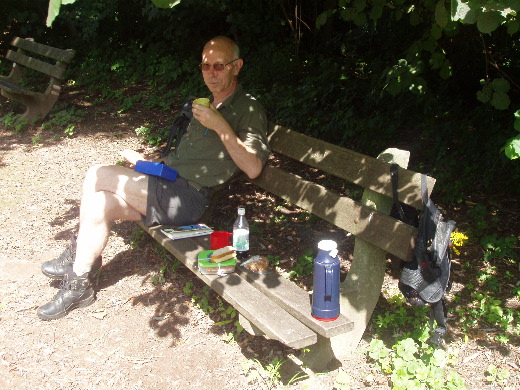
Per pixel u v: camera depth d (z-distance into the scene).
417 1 4.49
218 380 3.01
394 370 2.90
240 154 3.51
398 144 6.20
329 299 2.70
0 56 12.21
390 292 3.83
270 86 8.60
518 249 4.39
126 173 3.61
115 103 9.16
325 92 7.25
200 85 8.98
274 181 3.78
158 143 7.12
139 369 3.10
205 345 3.32
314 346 3.06
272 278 3.18
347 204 3.17
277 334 2.62
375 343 3.12
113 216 3.62
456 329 3.44
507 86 3.79
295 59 9.02
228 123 3.53
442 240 2.78
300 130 6.97
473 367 3.09
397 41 8.11
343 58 9.57
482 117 6.15
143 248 4.49
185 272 4.14
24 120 8.02
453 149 5.95
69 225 4.95
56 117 8.17
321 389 2.91
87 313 3.63
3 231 4.81
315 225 4.89
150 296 3.83
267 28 10.12
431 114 6.41
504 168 5.31
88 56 11.54
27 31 12.45
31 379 3.01
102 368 3.11
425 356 3.02
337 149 3.38
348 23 10.35
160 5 2.28
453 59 6.71
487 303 3.61
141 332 3.44
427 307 3.56
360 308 3.13
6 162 6.61
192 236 3.66
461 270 4.12
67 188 5.79
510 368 3.07
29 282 4.01
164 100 8.91
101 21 12.26
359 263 3.12
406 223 2.98
